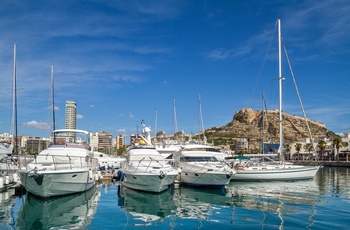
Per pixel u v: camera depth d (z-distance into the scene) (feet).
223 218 49.70
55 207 57.62
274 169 101.71
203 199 67.92
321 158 326.03
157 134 175.22
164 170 75.15
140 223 46.93
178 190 81.51
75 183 66.69
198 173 83.15
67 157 72.90
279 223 45.91
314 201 64.64
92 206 59.47
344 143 314.76
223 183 81.61
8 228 43.98
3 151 89.92
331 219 48.14
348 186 92.17
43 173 59.36
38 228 44.01
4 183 72.79
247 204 61.77
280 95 120.26
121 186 86.74
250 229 43.09
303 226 44.09
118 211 55.31
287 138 483.92
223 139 550.77
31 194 67.51
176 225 45.70
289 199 67.31
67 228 44.09
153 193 73.87
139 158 84.17
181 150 98.53
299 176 105.29
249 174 100.07
